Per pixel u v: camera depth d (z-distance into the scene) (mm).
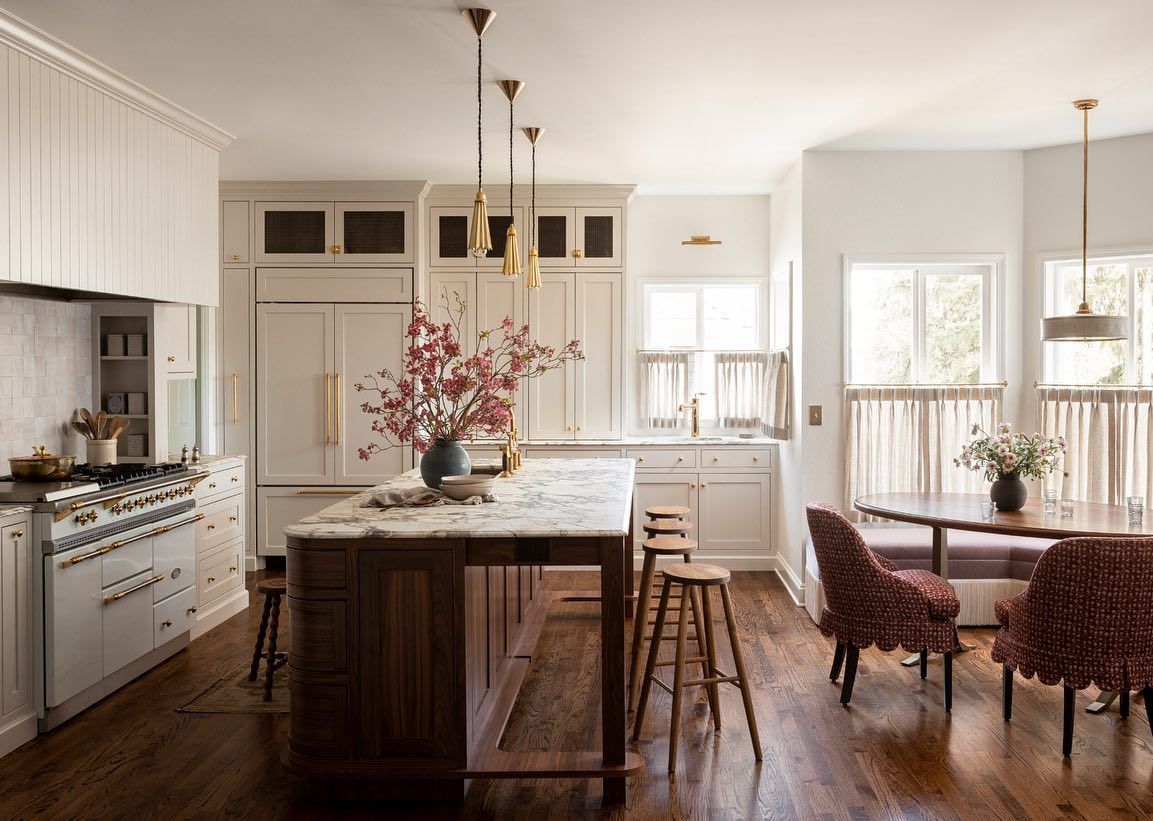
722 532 5922
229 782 2797
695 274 6367
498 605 3336
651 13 3078
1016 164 5027
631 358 6391
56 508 3133
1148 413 4570
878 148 5008
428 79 3777
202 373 5801
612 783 2641
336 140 4773
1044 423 4934
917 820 2555
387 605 2600
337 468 5836
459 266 5953
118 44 3371
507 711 3064
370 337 5828
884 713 3400
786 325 5598
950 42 3365
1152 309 4715
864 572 3373
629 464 4566
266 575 5727
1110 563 2842
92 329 4359
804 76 3746
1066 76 3766
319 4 3006
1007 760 2963
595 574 5918
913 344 5254
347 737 2621
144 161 3990
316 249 5816
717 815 2586
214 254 4645
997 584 4570
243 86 3873
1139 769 2889
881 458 5121
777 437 5527
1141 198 4699
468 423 3400
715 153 5098
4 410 3771
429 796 2662
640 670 3953
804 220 5082
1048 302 5000
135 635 3658
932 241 5055
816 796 2705
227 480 4688
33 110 3262
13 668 3029
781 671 3918
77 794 2711
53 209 3377
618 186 5902
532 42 3352
